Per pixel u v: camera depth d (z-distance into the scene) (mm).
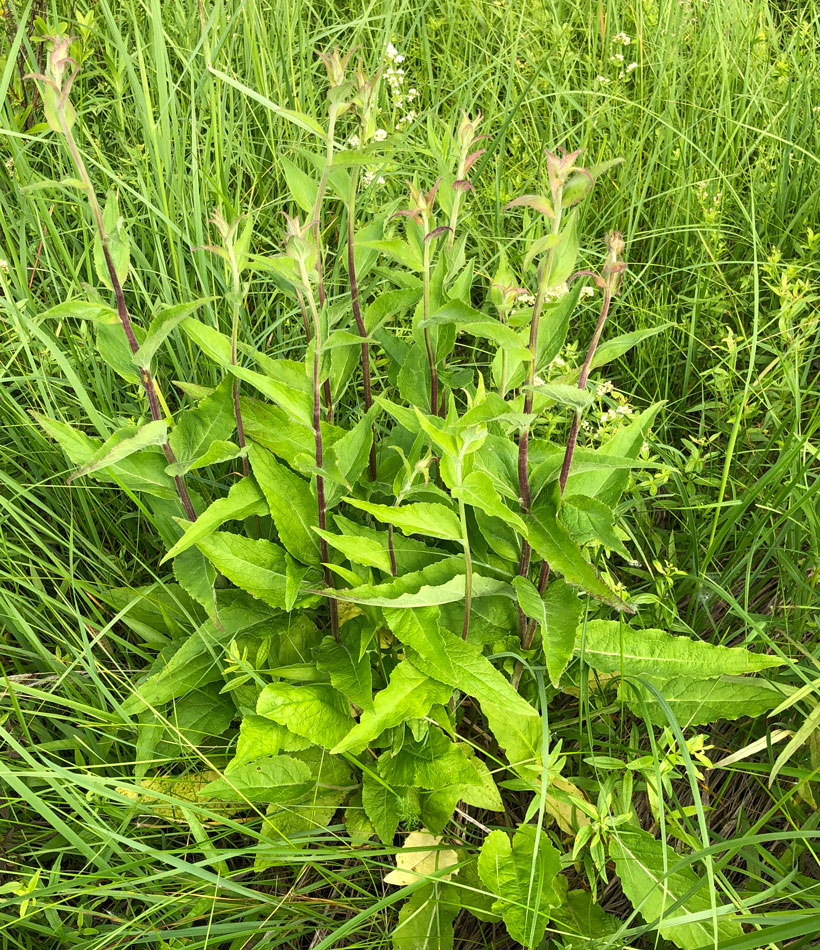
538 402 649
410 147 1065
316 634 721
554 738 715
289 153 1076
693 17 1504
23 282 884
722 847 548
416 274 736
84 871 649
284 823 642
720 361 1013
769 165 1225
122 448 599
